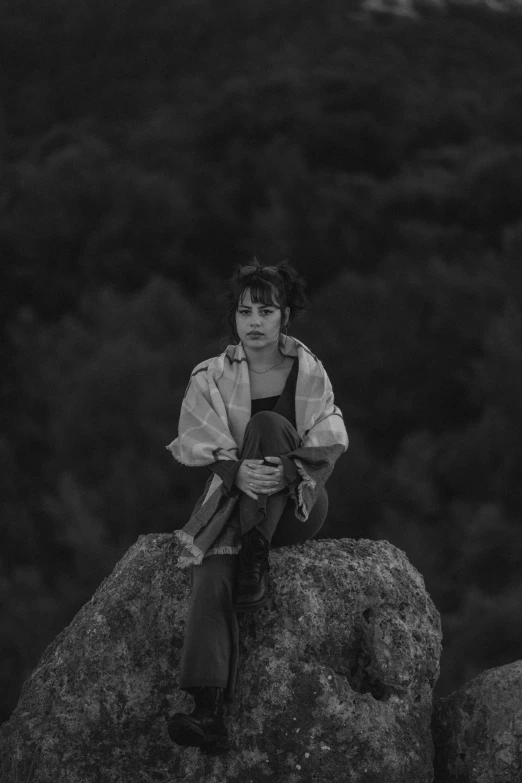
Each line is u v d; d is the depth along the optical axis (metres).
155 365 38.06
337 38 111.31
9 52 120.88
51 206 59.09
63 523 32.62
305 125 70.00
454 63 107.31
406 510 34.31
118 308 44.06
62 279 57.56
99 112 107.06
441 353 43.16
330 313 44.44
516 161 57.62
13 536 37.12
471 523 31.44
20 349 45.78
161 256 57.66
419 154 69.50
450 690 26.14
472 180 57.66
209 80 108.38
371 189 59.69
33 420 43.03
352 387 43.28
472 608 27.33
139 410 36.62
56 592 32.69
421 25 118.12
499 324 39.12
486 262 46.62
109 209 59.50
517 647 26.39
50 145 84.38
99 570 31.52
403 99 74.81
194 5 124.19
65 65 118.62
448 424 42.69
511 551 30.09
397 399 42.66
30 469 41.78
